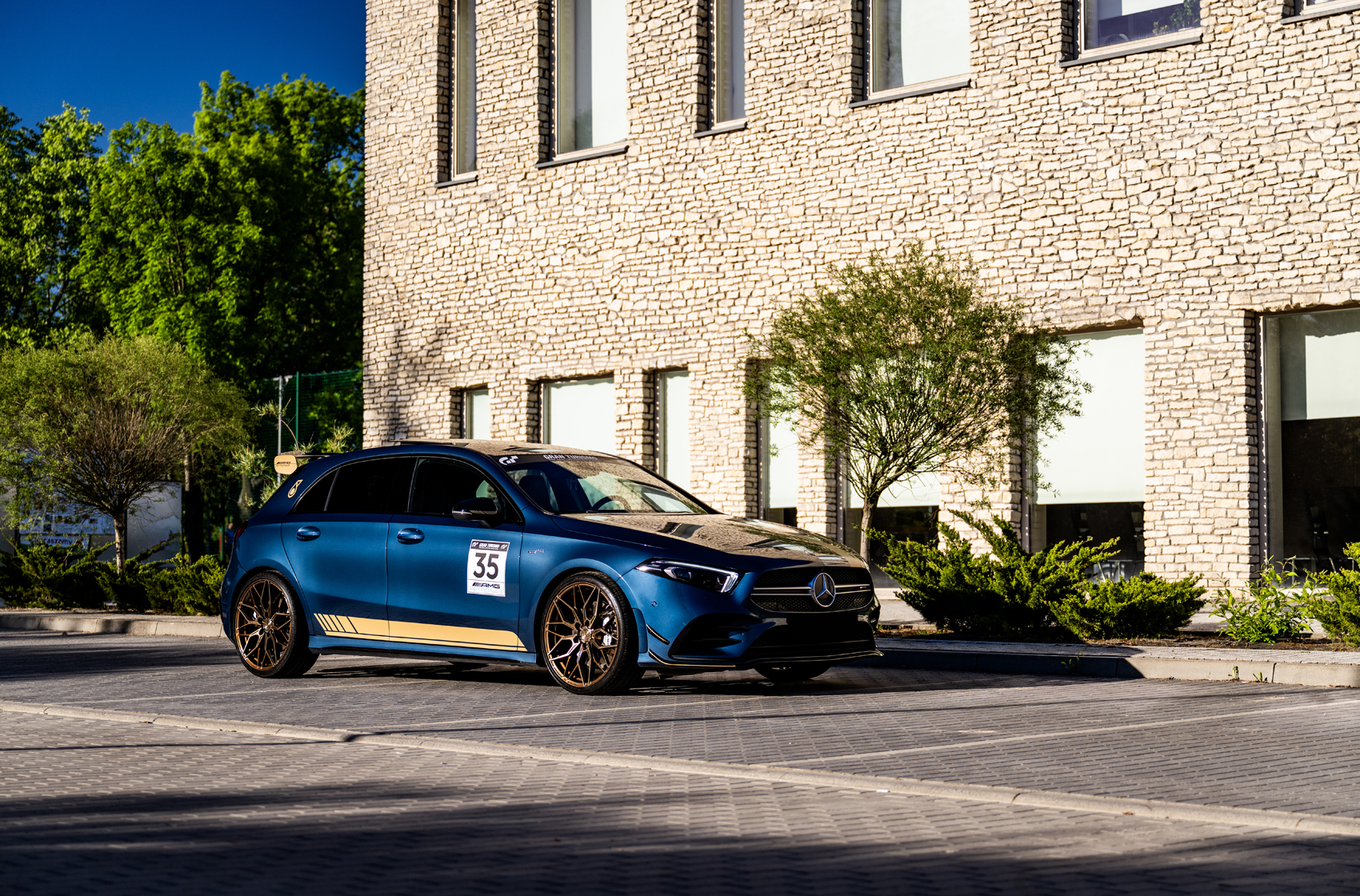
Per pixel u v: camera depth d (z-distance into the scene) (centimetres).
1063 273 1670
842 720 855
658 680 1102
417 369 2320
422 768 686
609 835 530
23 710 935
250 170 3969
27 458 2145
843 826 545
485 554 1007
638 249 2044
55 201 4572
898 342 1391
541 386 2195
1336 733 795
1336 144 1492
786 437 1936
